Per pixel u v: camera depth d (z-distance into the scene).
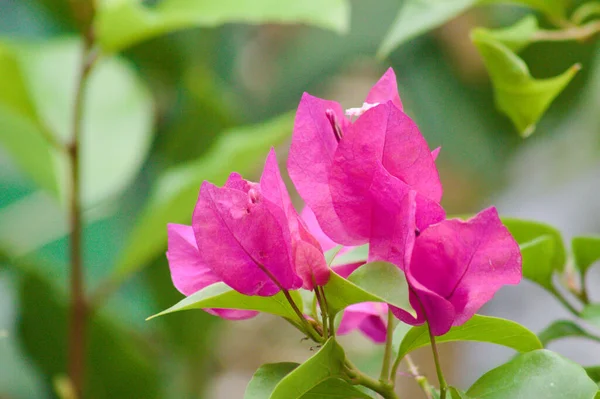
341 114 0.79
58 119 1.59
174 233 0.80
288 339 2.49
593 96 2.05
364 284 0.76
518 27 0.96
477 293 0.76
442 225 0.76
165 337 1.88
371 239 0.78
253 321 2.53
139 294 2.00
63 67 1.66
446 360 2.02
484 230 0.75
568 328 0.90
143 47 2.02
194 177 1.30
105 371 1.65
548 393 0.77
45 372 1.68
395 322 0.85
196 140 1.91
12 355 1.88
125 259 1.37
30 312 1.66
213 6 1.21
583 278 0.91
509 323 0.79
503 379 0.78
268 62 2.49
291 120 1.31
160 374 1.79
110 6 1.26
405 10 0.95
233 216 0.76
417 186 0.78
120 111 1.62
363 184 0.78
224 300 0.79
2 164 2.24
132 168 1.56
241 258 0.77
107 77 1.67
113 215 2.13
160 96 2.09
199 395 1.90
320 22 1.16
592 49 1.94
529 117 0.92
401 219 0.76
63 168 1.52
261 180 0.77
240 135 1.39
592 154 2.22
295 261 0.77
